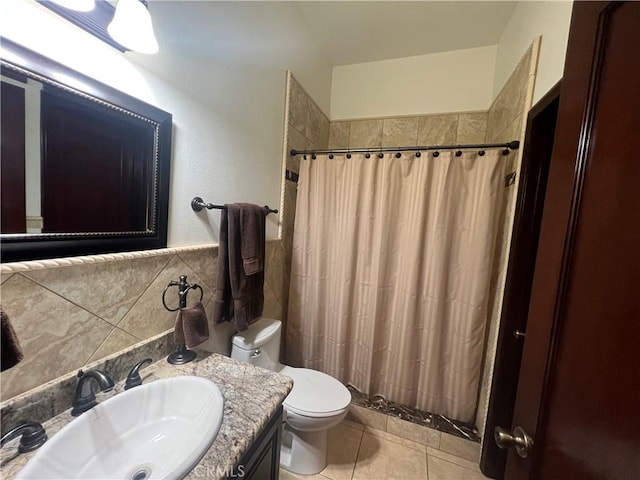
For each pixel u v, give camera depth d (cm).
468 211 163
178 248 108
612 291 39
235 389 88
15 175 62
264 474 87
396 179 177
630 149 38
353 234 185
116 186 85
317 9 182
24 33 62
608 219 41
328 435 169
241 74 138
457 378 171
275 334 152
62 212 72
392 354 186
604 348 40
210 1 115
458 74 219
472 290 163
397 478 144
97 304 80
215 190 127
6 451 60
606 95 45
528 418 58
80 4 67
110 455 70
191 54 109
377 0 171
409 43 213
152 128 94
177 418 83
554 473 48
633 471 34
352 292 192
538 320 58
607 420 38
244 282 134
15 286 63
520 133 141
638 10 40
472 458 156
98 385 80
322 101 237
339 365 196
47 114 67
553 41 112
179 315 102
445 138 224
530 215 132
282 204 188
